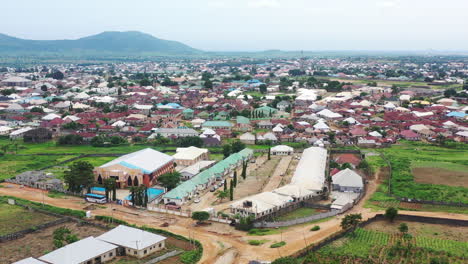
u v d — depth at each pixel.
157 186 197.12
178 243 134.12
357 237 134.12
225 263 119.06
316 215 153.50
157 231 141.88
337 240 131.62
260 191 187.50
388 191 185.38
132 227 139.00
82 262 113.69
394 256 119.75
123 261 119.94
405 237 133.62
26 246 128.88
